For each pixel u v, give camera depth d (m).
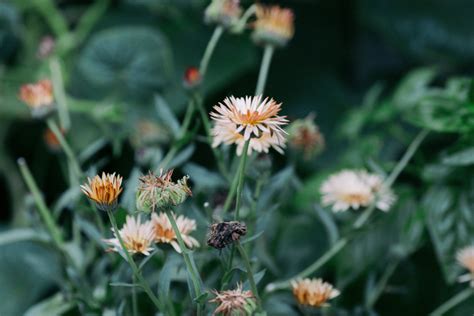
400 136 1.25
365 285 1.04
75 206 0.85
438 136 1.34
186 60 1.56
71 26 1.65
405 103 1.15
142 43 1.34
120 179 0.67
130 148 1.36
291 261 1.03
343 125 1.28
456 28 1.60
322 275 1.04
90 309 0.80
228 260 0.72
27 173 0.84
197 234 0.82
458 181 0.95
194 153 1.41
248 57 1.58
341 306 1.04
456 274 0.92
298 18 1.80
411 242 0.95
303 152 0.89
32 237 0.87
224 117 0.65
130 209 0.79
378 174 0.92
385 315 1.06
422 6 1.63
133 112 1.33
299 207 1.09
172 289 0.85
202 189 0.86
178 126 0.86
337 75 1.77
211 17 0.88
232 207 0.80
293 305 0.89
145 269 0.87
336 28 1.82
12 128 1.52
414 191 1.03
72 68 1.46
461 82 0.95
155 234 0.72
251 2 1.36
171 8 1.56
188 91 0.85
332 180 0.84
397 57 1.79
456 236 0.93
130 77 1.34
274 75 1.71
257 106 0.64
